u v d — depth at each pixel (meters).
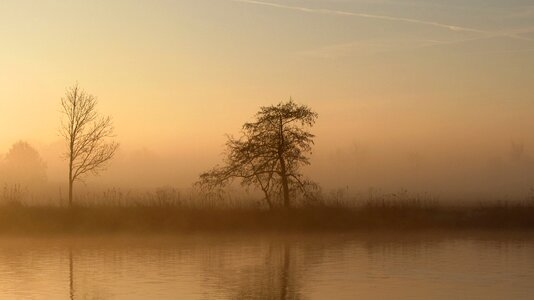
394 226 52.53
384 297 23.42
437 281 26.98
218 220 50.91
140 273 29.14
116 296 23.78
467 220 53.59
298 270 29.94
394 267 30.66
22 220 48.34
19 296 23.89
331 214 52.66
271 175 53.53
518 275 28.39
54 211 49.41
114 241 44.19
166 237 47.34
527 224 52.94
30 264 32.19
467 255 35.50
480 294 24.05
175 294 24.16
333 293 24.33
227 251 37.84
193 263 32.44
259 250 38.34
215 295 23.94
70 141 51.75
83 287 25.64
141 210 50.84
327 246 40.56
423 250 37.97
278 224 51.38
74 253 36.94
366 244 41.75
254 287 25.58
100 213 49.94
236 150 53.72
